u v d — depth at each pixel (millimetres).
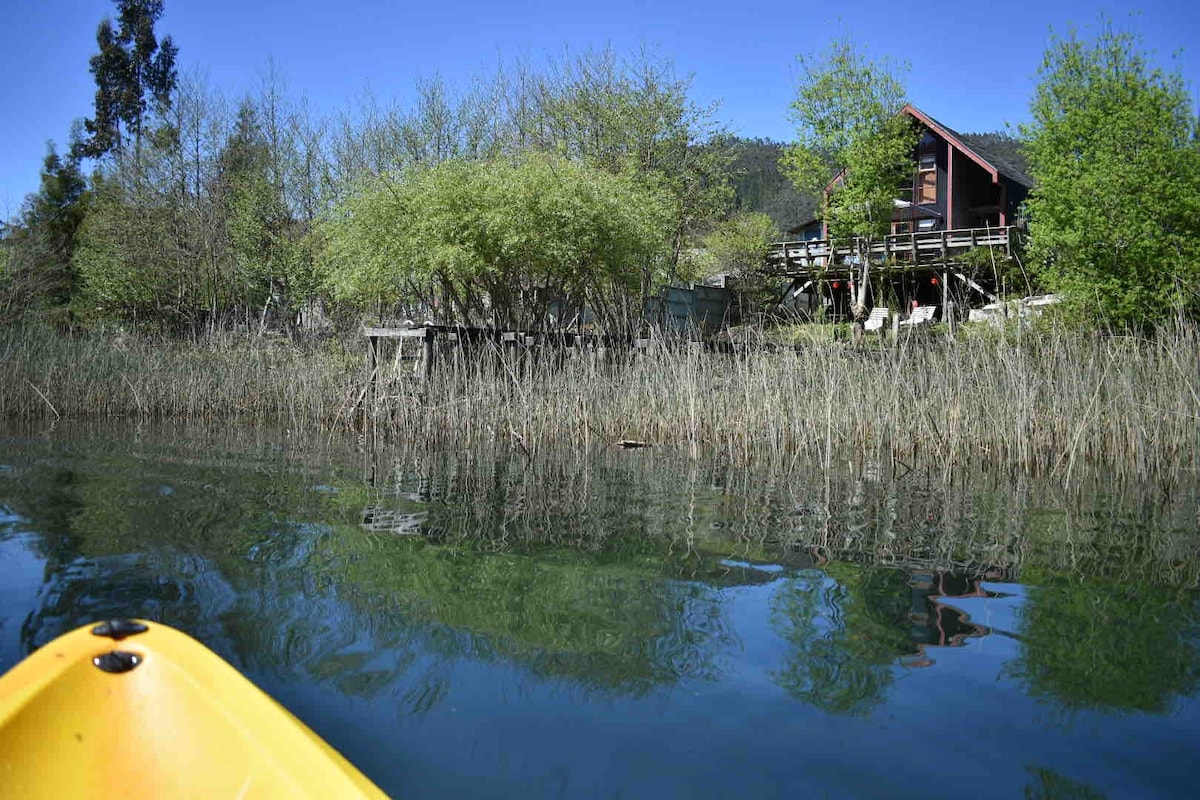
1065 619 3574
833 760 2320
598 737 2436
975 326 10430
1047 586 4078
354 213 14188
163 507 5531
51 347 12328
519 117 21594
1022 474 7797
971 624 3500
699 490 6762
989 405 8664
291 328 20125
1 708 1854
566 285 15266
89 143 31828
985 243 19219
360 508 5727
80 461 7504
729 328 12625
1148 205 12625
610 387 10867
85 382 12000
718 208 20469
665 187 19031
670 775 2236
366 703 2623
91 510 5375
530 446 9586
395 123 21906
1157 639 3326
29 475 6684
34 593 3637
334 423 11250
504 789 2156
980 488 7020
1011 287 15398
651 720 2545
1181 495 6746
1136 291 12266
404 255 13195
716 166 20250
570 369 10602
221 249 22781
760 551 4723
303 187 23234
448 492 6480
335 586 3840
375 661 2963
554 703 2656
